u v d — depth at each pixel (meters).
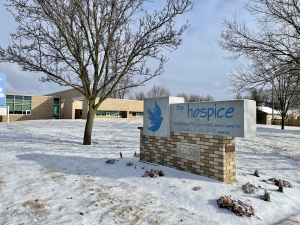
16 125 20.66
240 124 5.08
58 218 3.89
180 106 6.61
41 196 4.83
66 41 10.75
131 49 11.27
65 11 9.59
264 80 10.06
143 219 3.95
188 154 6.34
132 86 11.89
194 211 4.35
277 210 4.38
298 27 9.59
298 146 13.27
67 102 37.62
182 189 5.23
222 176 5.48
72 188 5.39
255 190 5.07
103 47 11.28
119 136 15.56
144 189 5.50
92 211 4.20
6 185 5.38
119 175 6.58
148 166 7.23
